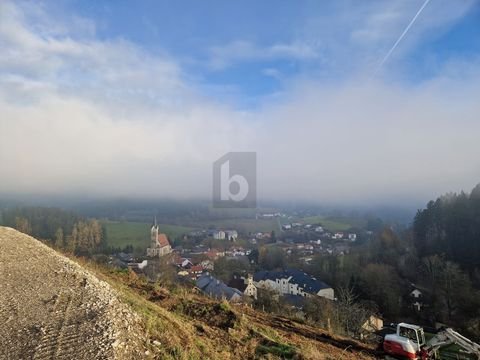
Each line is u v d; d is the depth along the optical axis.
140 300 10.54
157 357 6.59
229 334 9.46
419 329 11.13
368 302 39.09
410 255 53.50
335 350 10.85
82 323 7.31
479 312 33.41
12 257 12.46
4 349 6.17
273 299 27.09
